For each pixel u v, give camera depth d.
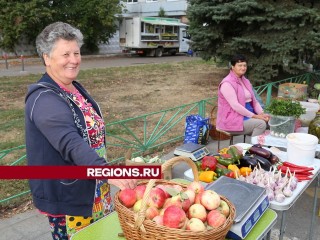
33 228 3.04
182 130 6.27
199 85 11.23
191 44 9.53
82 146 1.39
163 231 1.26
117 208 1.41
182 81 12.04
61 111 1.43
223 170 2.21
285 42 8.13
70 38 1.54
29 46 20.44
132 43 21.97
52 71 1.58
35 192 1.61
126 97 9.30
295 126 3.23
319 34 7.72
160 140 5.68
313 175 2.24
